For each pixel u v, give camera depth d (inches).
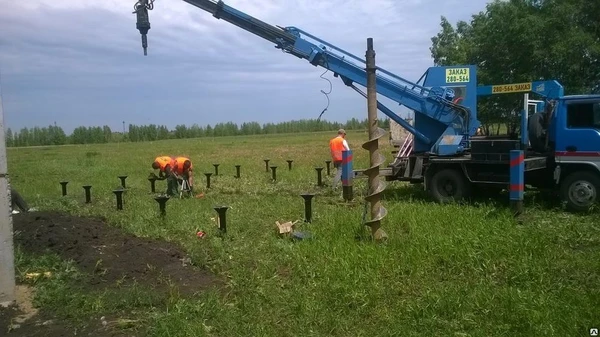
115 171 949.2
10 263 227.8
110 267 270.2
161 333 195.6
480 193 492.7
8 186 227.0
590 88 856.3
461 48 1157.7
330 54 502.9
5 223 225.9
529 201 451.2
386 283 241.8
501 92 482.3
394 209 403.5
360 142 1763.0
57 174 929.5
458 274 254.8
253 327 201.2
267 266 275.4
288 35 509.7
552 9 853.8
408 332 191.6
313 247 301.0
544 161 424.5
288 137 2955.2
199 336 193.5
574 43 811.4
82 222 362.9
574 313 195.6
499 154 437.7
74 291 241.4
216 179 742.5
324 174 759.1
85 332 202.8
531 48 856.3
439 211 390.0
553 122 427.2
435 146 491.2
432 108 498.0
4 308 223.6
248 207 465.1
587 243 306.2
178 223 390.9
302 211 437.1
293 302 222.5
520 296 212.7
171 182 563.5
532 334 183.3
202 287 248.7
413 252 276.1
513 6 878.4
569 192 414.3
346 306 217.9
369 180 321.4
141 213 438.9
